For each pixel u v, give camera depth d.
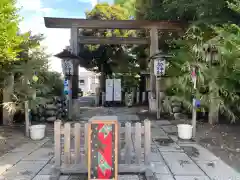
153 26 9.27
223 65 6.88
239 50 6.00
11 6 5.36
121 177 3.37
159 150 4.64
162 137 5.71
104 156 3.11
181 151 4.58
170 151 4.58
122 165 3.47
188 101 7.78
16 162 3.96
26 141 5.38
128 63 14.01
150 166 3.49
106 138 3.12
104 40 9.75
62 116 8.31
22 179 3.26
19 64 7.32
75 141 3.51
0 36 5.02
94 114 9.44
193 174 3.45
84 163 3.50
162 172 3.53
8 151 4.59
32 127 5.51
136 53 13.80
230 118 7.62
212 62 7.47
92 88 25.28
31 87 7.23
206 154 4.39
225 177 3.34
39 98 7.30
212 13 7.16
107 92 12.64
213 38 6.98
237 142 5.24
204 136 5.79
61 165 3.54
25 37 6.89
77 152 3.51
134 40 9.91
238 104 7.25
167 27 9.32
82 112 10.03
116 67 13.98
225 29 6.46
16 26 5.69
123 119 8.28
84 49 14.21
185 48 7.90
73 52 9.02
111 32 13.72
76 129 3.52
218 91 7.12
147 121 3.57
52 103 8.11
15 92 7.18
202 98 7.21
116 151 3.11
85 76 25.91
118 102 12.90
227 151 4.58
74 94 8.70
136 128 3.54
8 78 7.11
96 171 3.10
